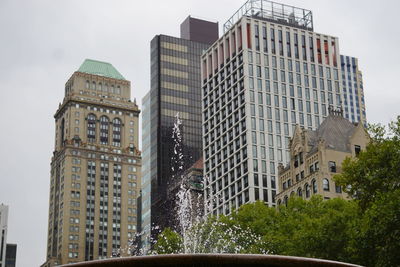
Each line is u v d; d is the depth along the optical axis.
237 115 158.00
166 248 79.06
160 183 191.12
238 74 160.50
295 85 161.75
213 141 165.62
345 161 53.28
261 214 79.00
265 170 150.12
